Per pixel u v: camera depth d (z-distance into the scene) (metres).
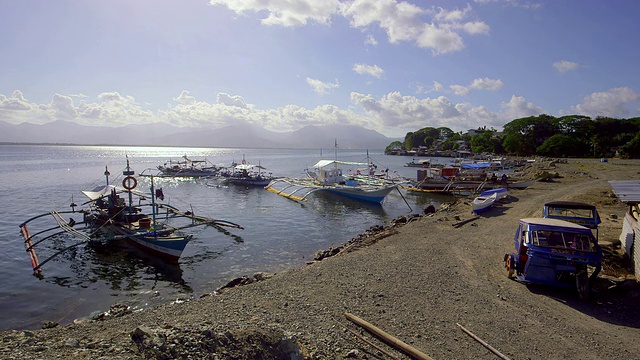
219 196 45.41
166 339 7.13
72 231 21.91
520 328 9.73
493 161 90.62
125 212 24.33
